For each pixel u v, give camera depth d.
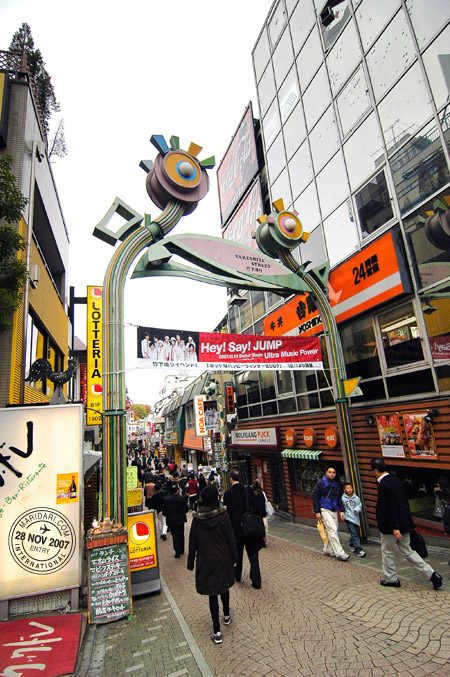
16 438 5.48
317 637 3.97
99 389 11.16
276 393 13.55
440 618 4.06
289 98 12.98
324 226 10.77
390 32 8.54
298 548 8.08
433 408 7.18
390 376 8.29
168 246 7.43
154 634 4.50
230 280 8.08
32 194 9.15
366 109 9.24
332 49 10.61
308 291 9.00
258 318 14.97
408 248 7.87
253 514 5.89
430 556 6.61
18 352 8.09
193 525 4.35
